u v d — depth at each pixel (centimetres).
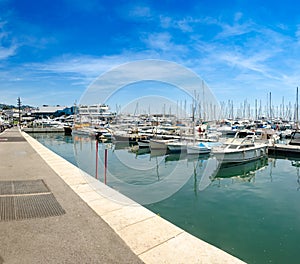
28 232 399
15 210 499
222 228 749
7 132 4616
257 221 809
